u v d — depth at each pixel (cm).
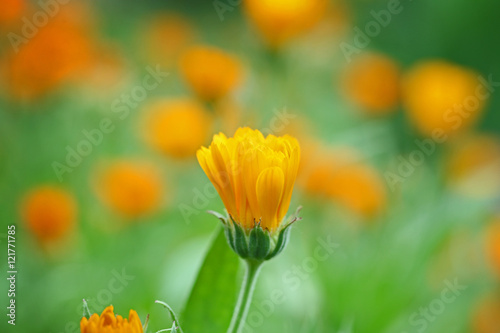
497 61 141
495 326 65
